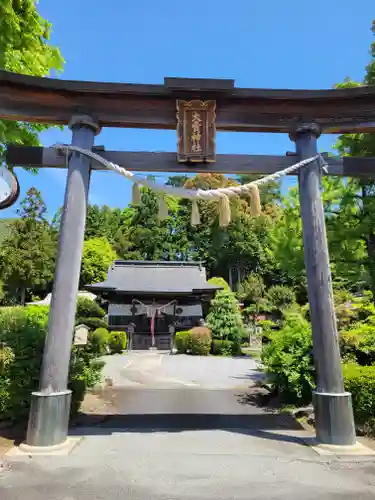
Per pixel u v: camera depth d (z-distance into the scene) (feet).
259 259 102.17
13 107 15.07
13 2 20.47
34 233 72.54
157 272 68.44
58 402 12.20
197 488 8.98
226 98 15.26
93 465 10.44
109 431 14.46
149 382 29.45
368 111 15.57
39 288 75.77
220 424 16.12
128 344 58.85
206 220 106.63
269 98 15.05
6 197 13.85
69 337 13.07
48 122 15.70
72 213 13.91
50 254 72.95
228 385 28.12
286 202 29.27
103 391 25.23
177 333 55.01
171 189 14.46
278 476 9.79
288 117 15.92
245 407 20.54
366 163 15.90
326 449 11.88
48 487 8.96
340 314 27.25
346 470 10.27
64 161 14.78
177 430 14.75
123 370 35.42
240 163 15.49
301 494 8.70
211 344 53.26
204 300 66.95
